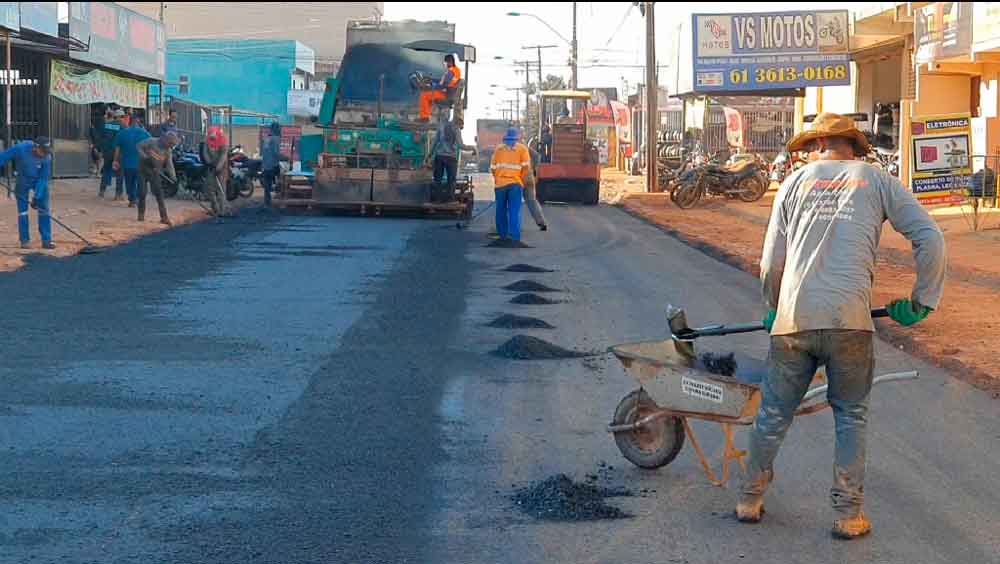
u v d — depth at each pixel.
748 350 10.62
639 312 12.60
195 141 47.59
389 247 18.66
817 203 5.57
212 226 21.77
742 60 35.78
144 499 6.06
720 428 7.72
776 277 5.73
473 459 6.95
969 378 9.26
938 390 8.95
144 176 21.33
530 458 6.98
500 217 19.52
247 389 8.57
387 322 11.55
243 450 7.01
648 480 6.57
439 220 24.59
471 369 9.46
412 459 6.91
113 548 5.36
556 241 20.67
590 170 32.94
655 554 5.42
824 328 5.46
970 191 23.19
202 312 11.90
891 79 33.69
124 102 37.03
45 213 16.59
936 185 23.75
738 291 14.45
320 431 7.48
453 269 15.99
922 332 11.24
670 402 6.36
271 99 74.75
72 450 6.90
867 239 5.51
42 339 10.22
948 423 7.94
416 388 8.74
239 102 74.81
